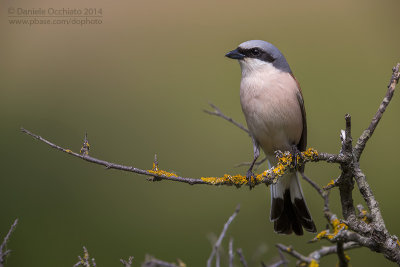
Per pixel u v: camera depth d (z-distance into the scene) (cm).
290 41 1428
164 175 578
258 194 1037
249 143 1162
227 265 566
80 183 1059
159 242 991
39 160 1073
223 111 1234
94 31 1430
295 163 669
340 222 552
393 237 559
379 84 1283
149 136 1183
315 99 1267
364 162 1145
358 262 917
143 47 1420
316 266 574
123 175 1078
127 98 1275
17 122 1161
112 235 992
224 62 1378
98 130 1179
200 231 999
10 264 934
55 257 952
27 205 1004
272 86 780
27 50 1372
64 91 1273
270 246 944
